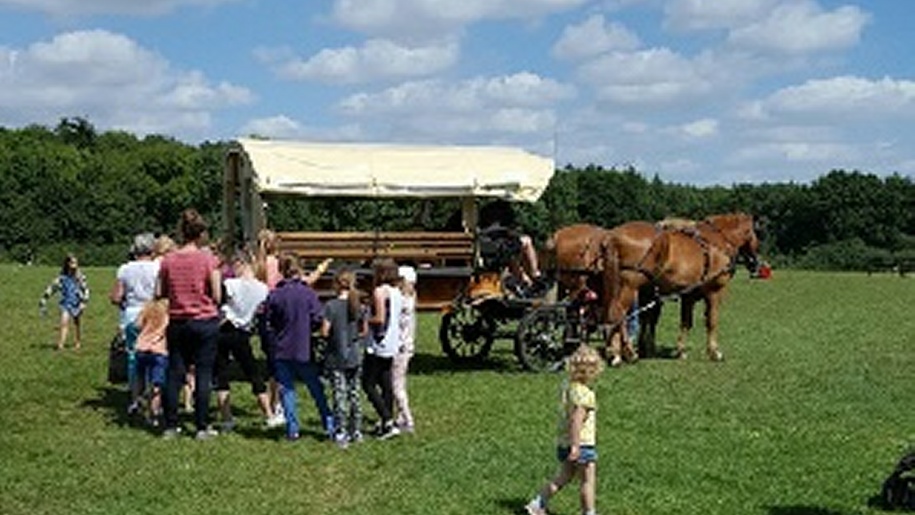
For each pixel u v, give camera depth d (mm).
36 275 49656
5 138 121000
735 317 32125
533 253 18484
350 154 17844
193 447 12359
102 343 22359
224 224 18562
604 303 18797
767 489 10875
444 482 10961
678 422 14188
